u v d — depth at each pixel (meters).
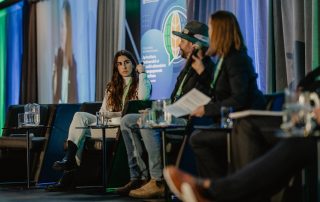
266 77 5.58
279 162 3.02
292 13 5.33
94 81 8.76
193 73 4.79
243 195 3.04
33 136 6.78
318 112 2.92
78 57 9.05
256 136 3.58
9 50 10.80
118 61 5.89
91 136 6.14
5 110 10.90
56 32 9.55
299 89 3.58
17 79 10.58
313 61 4.91
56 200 5.31
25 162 7.08
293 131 2.87
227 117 3.85
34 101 9.97
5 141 6.95
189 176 3.04
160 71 7.62
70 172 6.16
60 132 6.79
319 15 4.91
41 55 9.91
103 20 8.39
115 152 5.62
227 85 4.07
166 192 4.43
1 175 7.02
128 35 8.07
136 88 5.86
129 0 8.05
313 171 3.67
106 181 5.62
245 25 6.14
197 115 4.02
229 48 4.03
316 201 3.65
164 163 4.43
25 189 6.43
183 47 4.96
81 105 6.74
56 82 9.56
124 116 5.33
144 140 4.99
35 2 9.98
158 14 7.67
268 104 4.12
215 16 4.07
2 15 11.02
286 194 3.69
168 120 4.49
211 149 3.99
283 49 5.45
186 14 7.11
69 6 9.26
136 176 5.34
